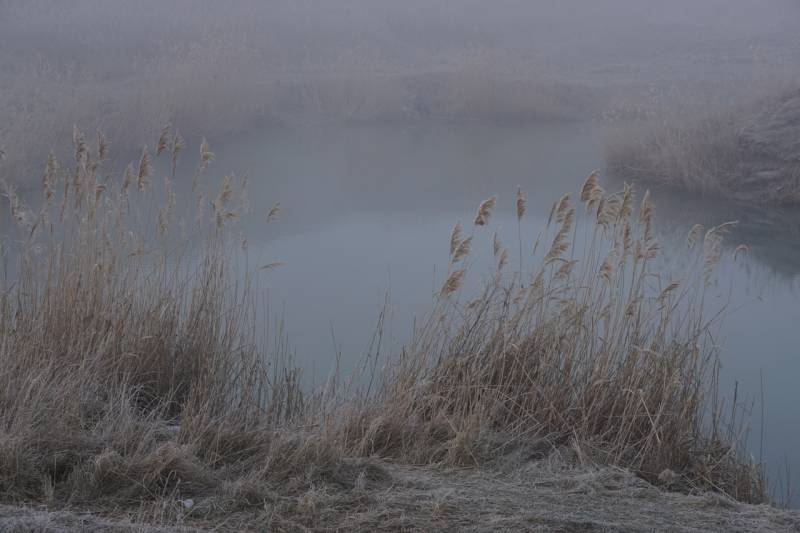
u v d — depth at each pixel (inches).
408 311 432.1
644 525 177.3
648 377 246.1
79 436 190.7
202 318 273.9
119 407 217.0
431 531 165.3
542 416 242.2
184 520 165.6
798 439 310.2
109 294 267.1
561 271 259.1
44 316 257.6
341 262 511.5
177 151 289.1
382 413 229.1
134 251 278.4
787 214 668.7
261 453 195.9
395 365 258.7
